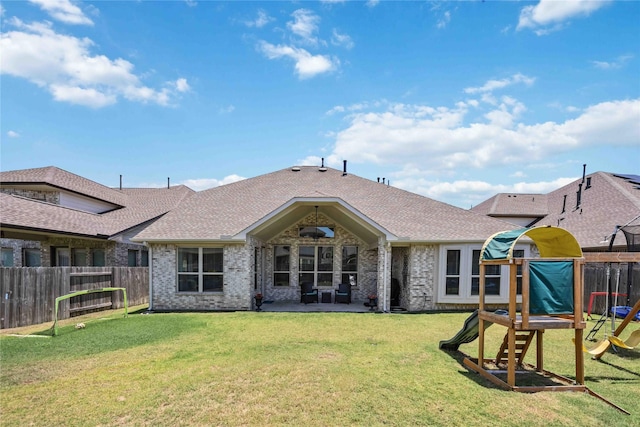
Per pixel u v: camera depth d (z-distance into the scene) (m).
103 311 14.55
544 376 6.91
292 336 9.66
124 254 19.61
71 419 4.92
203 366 7.09
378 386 6.10
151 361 7.43
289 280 17.42
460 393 5.86
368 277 17.38
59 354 7.94
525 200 30.02
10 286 10.91
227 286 14.50
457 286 14.46
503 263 6.55
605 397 5.88
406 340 9.34
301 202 14.01
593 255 8.04
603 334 10.55
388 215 16.33
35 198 20.00
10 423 4.80
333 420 4.91
